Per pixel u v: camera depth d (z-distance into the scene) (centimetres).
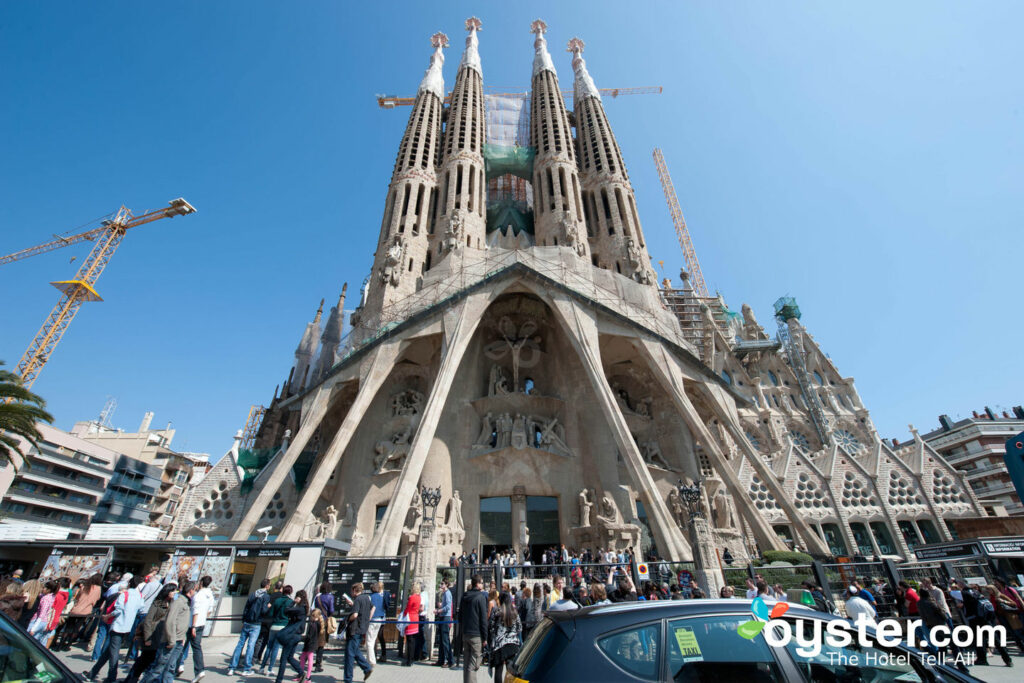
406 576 1662
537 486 3434
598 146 5550
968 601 1254
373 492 3381
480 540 3291
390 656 1427
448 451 3550
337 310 5944
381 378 3394
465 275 4031
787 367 5722
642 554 3134
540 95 6162
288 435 4238
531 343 4131
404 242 4591
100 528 2431
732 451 4275
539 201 5266
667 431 3856
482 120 6034
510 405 3788
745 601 496
